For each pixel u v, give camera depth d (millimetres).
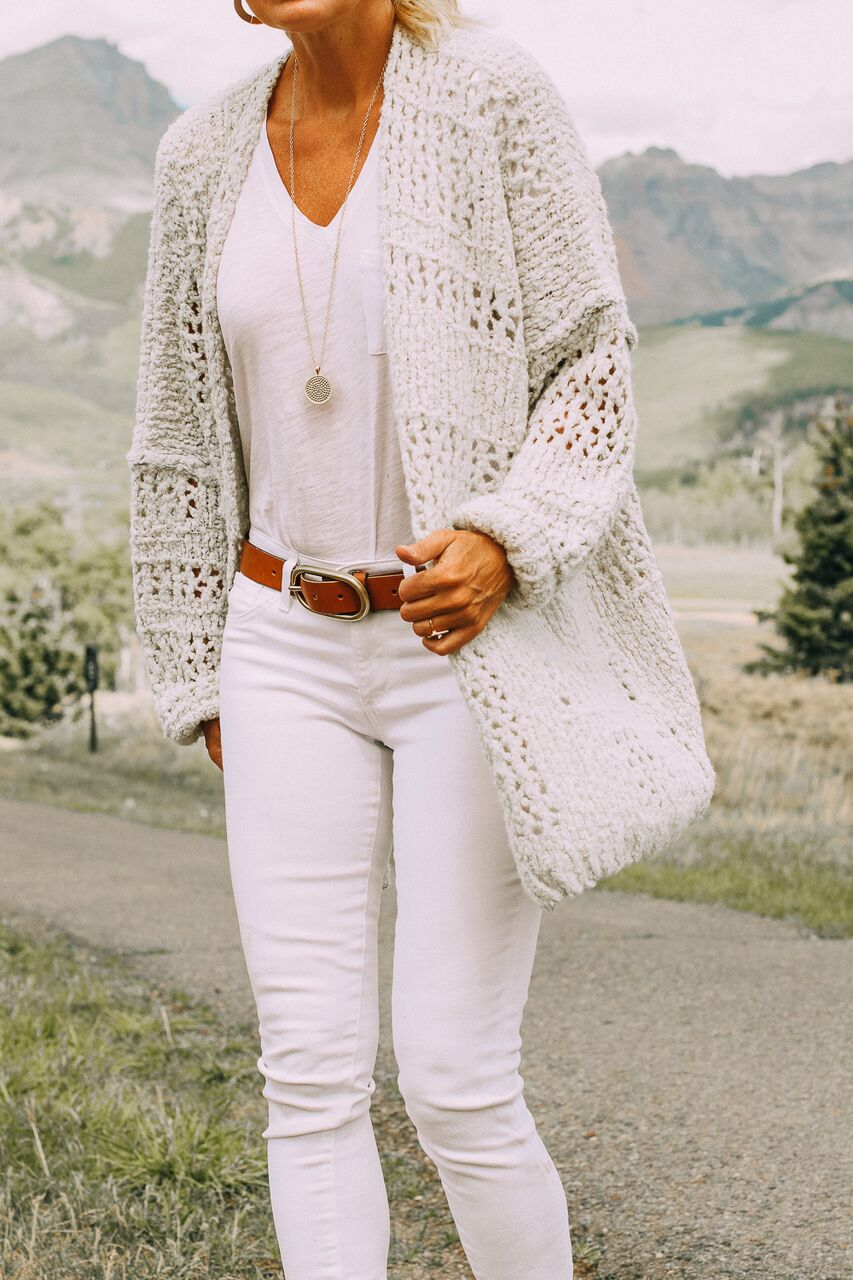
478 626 1710
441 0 1885
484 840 1812
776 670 10047
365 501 1874
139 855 8039
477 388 1825
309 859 1909
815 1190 2867
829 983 4629
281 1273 2576
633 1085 3570
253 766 1929
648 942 5324
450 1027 1792
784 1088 3516
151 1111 3326
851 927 5613
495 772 1702
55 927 5742
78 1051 3752
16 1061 3625
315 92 1884
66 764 14375
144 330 2160
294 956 1897
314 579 1882
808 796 8969
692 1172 2994
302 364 1866
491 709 1704
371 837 1947
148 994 4605
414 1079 1806
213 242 1948
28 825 9648
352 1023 1915
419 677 1851
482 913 1810
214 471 2166
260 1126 3318
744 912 6059
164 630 2205
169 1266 2549
